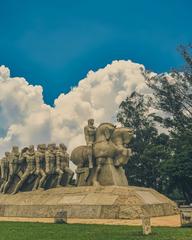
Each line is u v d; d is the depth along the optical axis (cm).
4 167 3369
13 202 2808
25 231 1680
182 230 1577
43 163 3212
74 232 1594
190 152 3878
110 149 2784
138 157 5206
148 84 5019
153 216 2342
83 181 2877
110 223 1989
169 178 4197
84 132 2900
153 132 5516
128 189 2438
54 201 2547
